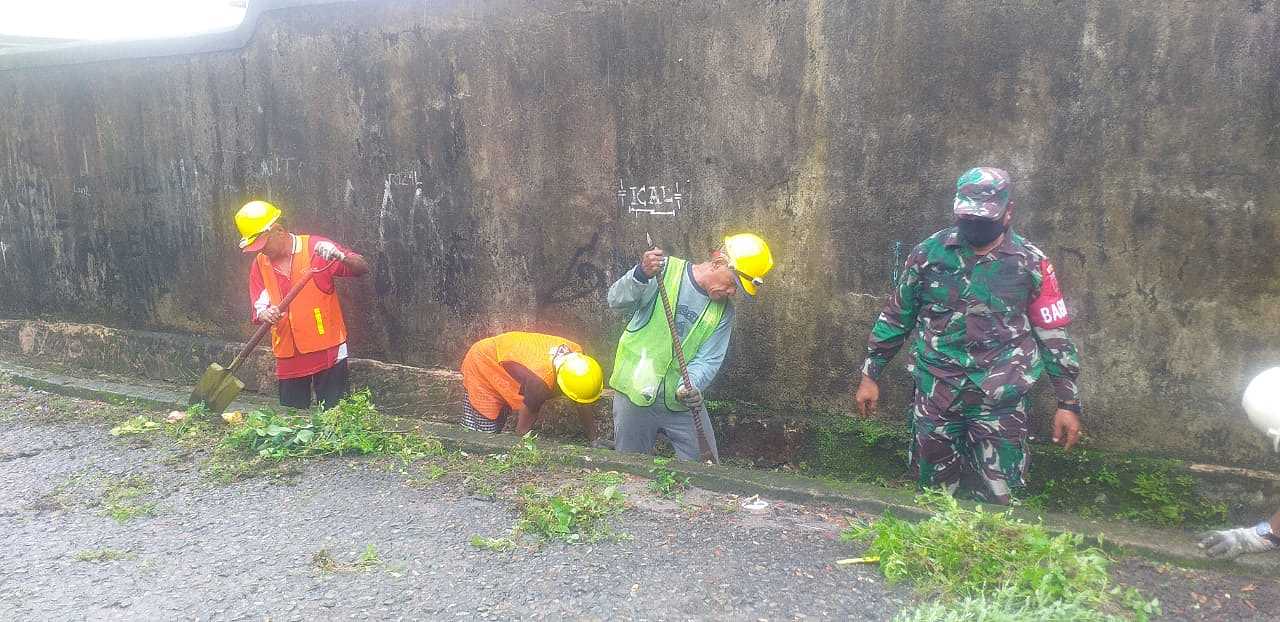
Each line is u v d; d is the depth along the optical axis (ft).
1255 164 11.92
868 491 12.22
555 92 16.98
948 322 11.53
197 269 22.22
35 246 25.02
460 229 18.60
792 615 9.25
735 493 12.62
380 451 14.49
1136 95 12.40
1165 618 9.12
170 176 22.03
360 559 10.68
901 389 14.83
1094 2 12.44
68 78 22.94
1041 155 13.08
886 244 14.38
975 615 8.90
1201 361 12.63
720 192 15.66
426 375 19.42
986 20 13.10
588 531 11.34
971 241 11.07
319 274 17.65
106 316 24.20
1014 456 11.59
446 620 9.27
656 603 9.52
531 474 13.43
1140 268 12.76
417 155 18.75
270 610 9.51
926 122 13.75
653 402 14.29
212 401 16.55
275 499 12.67
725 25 15.10
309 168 20.06
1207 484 12.67
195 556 10.87
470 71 17.75
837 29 14.17
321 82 19.48
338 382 18.45
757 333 15.79
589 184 16.99
